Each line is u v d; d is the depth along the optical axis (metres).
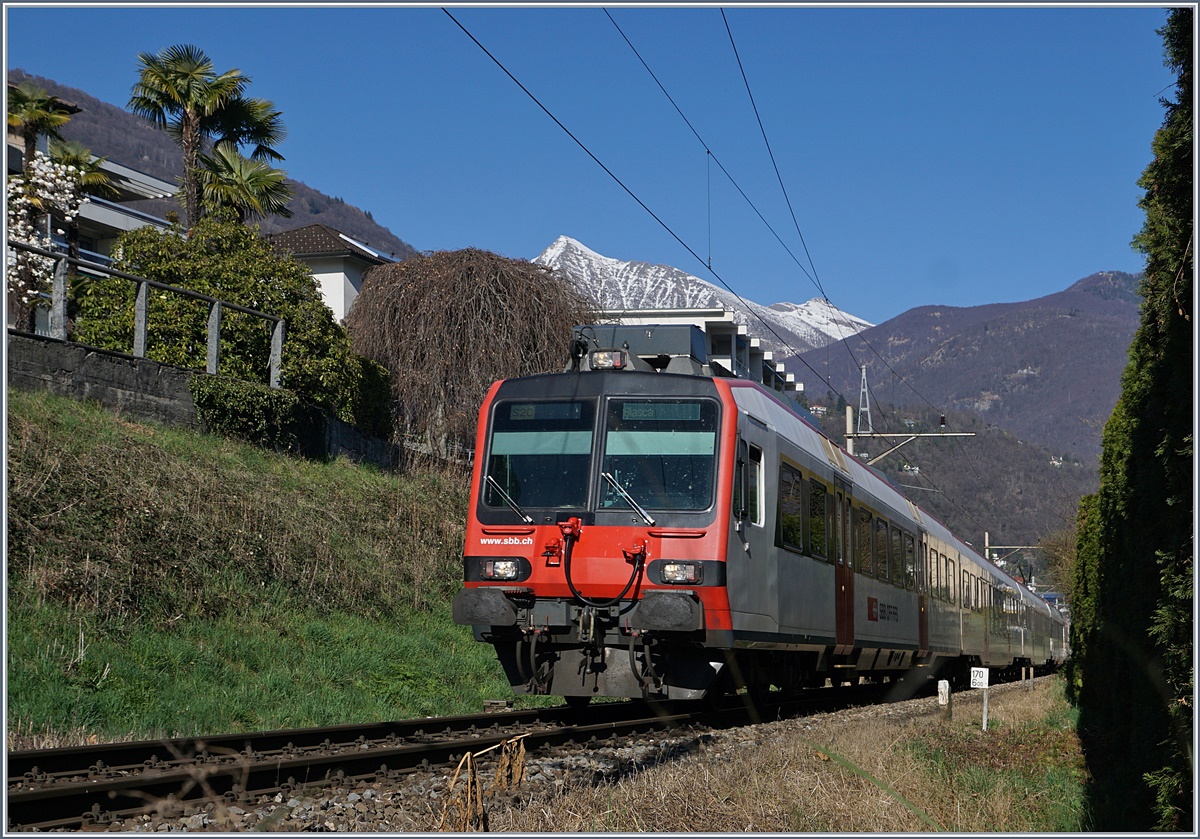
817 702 16.27
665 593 10.84
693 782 7.40
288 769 7.38
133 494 14.27
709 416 11.46
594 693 11.20
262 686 11.77
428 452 24.55
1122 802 8.42
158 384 17.73
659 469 11.30
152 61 27.97
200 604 13.13
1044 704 19.62
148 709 10.05
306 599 15.09
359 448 22.33
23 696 9.28
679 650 11.19
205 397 18.36
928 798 7.67
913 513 20.17
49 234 24.80
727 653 11.24
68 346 16.38
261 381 20.45
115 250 21.66
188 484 15.48
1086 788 9.39
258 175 28.59
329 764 7.70
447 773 8.09
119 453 15.13
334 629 14.69
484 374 25.36
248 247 22.22
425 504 21.17
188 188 27.98
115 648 11.10
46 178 25.61
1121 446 10.95
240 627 13.21
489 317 25.50
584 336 12.62
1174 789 6.21
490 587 11.36
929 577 20.73
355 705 12.30
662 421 11.50
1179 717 6.21
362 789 7.30
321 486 19.06
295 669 12.80
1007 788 8.47
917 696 22.06
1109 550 12.48
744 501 11.58
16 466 13.19
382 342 25.59
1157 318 7.10
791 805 7.09
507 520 11.43
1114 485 12.52
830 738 9.74
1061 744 12.74
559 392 11.79
